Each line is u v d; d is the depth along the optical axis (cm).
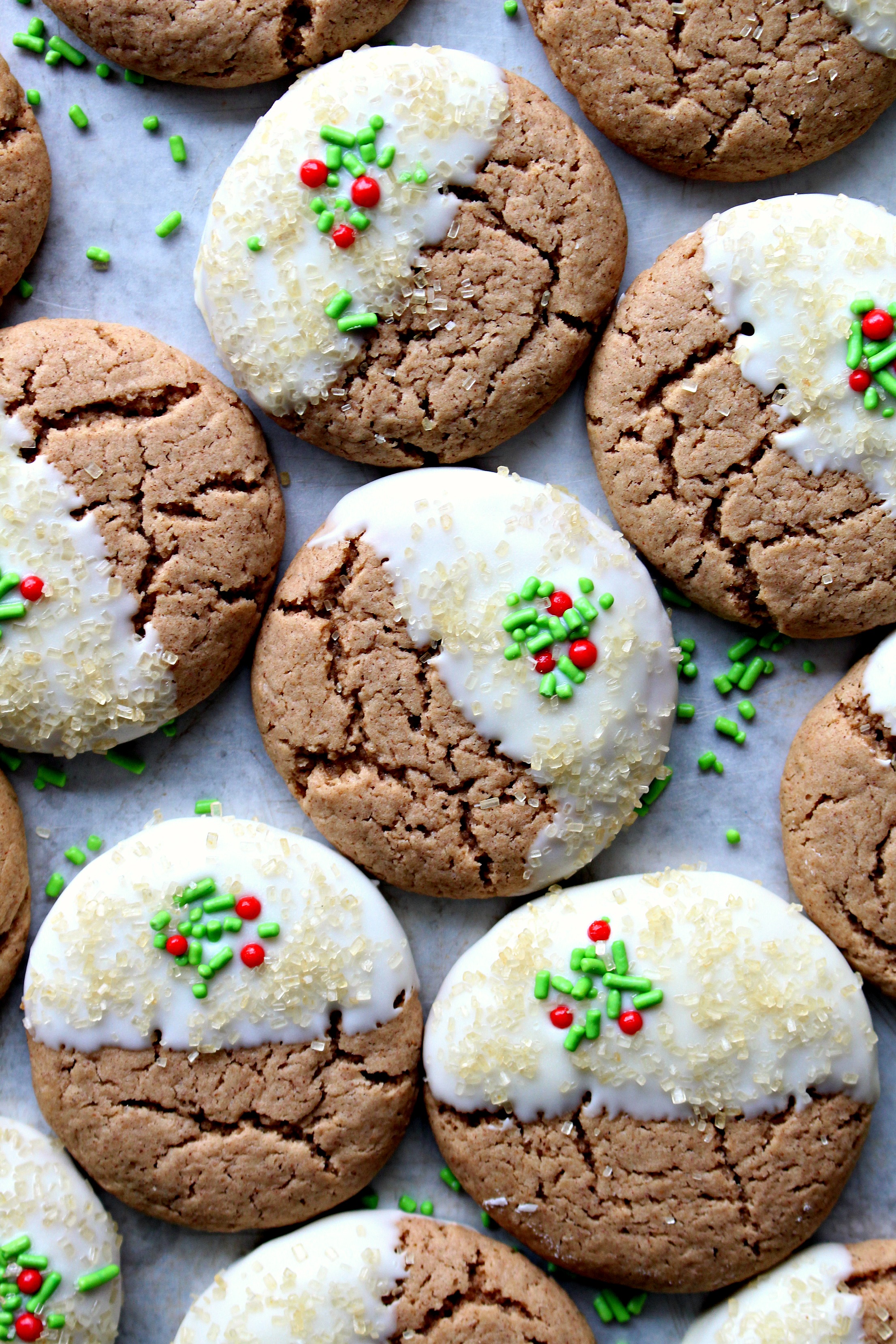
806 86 40
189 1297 41
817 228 40
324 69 40
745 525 40
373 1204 41
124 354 40
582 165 40
